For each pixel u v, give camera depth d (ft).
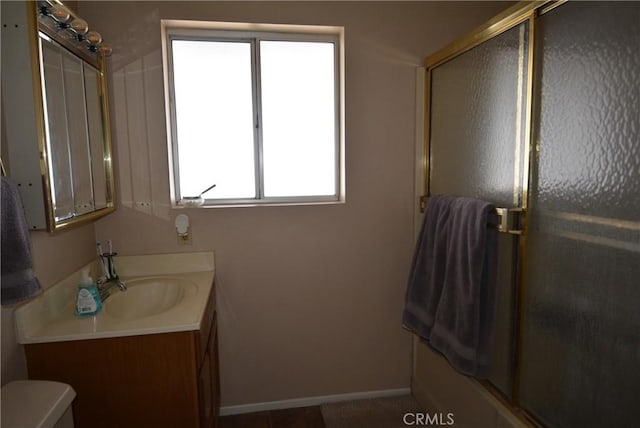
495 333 5.15
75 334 4.09
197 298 5.11
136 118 6.15
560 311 4.06
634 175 3.23
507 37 4.68
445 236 5.58
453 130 6.04
